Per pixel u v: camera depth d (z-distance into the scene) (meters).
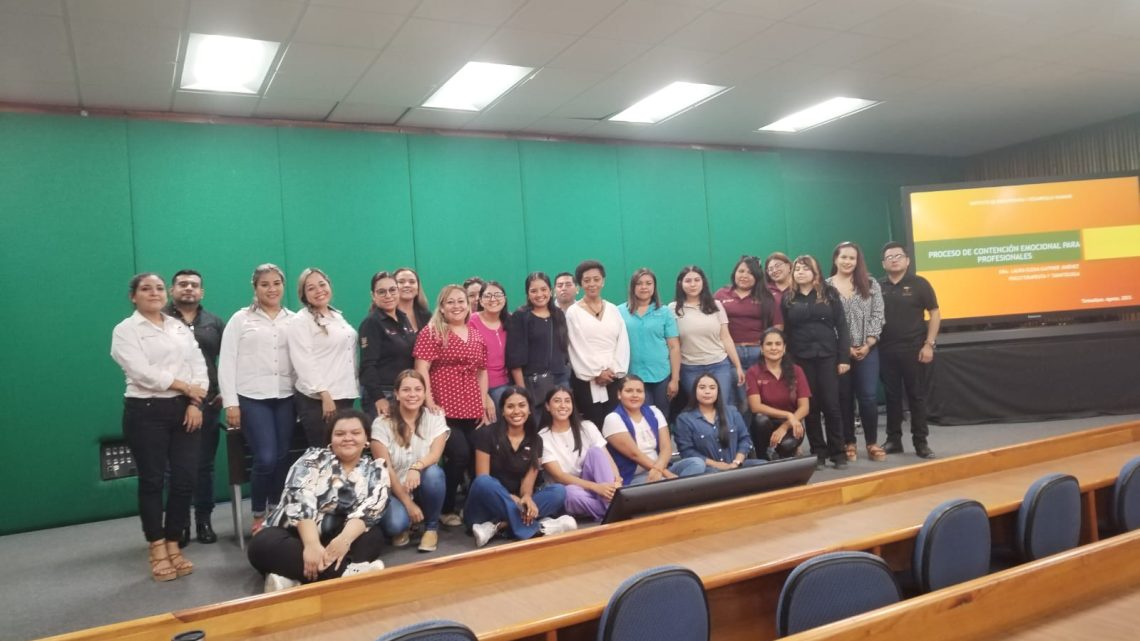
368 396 3.88
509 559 2.05
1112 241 6.62
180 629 1.66
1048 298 6.61
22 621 2.90
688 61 5.12
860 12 4.53
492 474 3.76
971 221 6.66
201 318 4.14
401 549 3.50
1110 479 2.79
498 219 6.39
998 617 1.54
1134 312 6.56
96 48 4.15
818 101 6.32
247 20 4.00
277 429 3.76
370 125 5.96
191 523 4.45
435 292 6.10
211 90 4.91
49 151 4.90
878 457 5.00
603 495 3.68
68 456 4.85
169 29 4.00
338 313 3.90
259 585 3.16
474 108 5.81
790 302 4.82
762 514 2.48
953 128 7.61
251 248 5.47
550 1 4.05
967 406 6.47
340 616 1.83
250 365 3.68
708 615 1.65
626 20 4.36
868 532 2.28
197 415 3.31
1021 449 3.14
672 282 7.16
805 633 1.28
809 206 8.03
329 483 3.03
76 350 4.91
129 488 4.98
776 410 4.51
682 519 2.32
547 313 4.27
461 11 4.09
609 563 2.13
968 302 6.62
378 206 5.93
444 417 3.74
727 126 6.86
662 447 4.03
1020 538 2.34
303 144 5.70
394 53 4.57
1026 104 6.90
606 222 6.88
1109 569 1.75
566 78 5.26
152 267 5.15
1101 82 6.35
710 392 4.11
